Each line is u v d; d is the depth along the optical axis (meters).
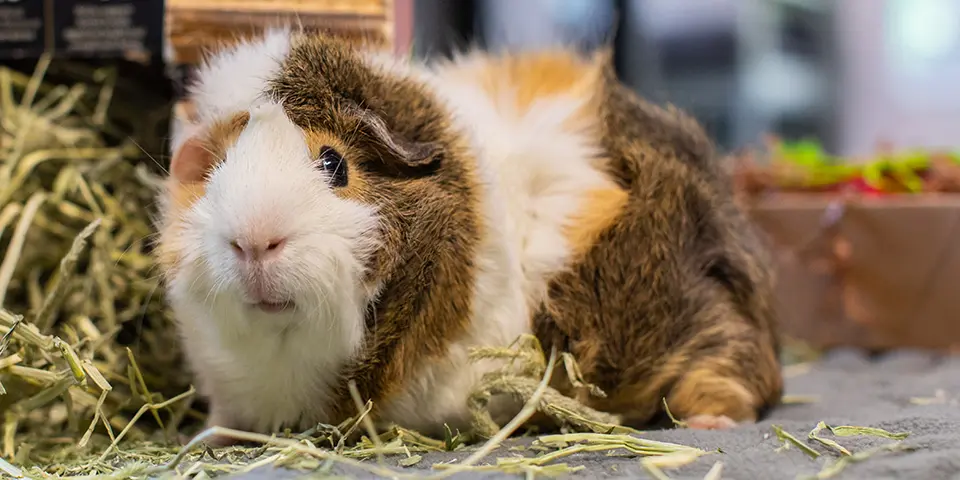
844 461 0.29
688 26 0.93
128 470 0.30
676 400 0.40
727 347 0.40
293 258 0.32
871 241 0.66
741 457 0.30
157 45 0.46
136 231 0.45
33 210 0.43
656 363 0.39
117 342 0.44
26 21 0.46
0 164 0.44
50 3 0.46
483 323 0.36
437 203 0.35
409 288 0.35
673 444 0.32
